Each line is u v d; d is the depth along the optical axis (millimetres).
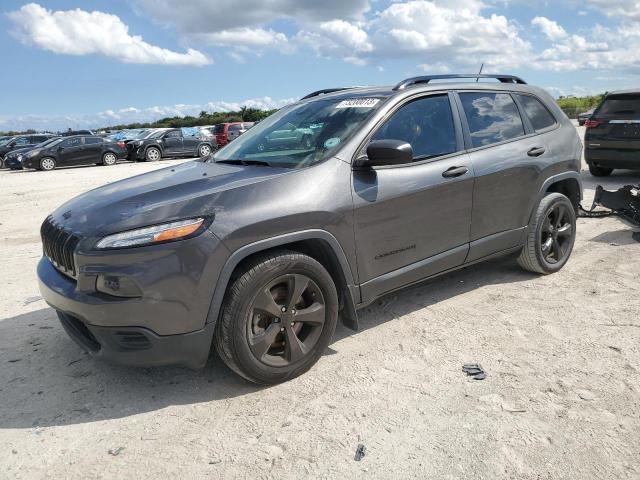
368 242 3436
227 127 26938
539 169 4535
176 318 2793
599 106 10008
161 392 3152
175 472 2459
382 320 4043
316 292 3219
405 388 3078
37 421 2898
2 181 16250
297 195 3107
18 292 5027
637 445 2508
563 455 2457
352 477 2377
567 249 4992
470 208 4027
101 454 2607
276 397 3045
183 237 2766
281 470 2441
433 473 2379
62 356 3648
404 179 3578
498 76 4645
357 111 3699
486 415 2781
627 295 4312
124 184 3609
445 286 4723
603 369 3191
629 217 6012
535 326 3826
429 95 3943
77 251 2842
